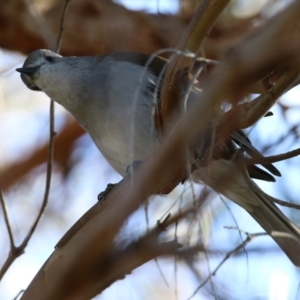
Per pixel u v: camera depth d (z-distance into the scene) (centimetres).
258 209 869
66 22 1230
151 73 869
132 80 860
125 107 855
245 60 476
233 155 721
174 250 599
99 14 1234
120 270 602
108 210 586
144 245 604
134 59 904
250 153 767
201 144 603
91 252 593
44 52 955
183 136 557
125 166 888
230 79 491
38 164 1228
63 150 1240
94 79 905
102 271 600
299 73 567
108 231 583
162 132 652
